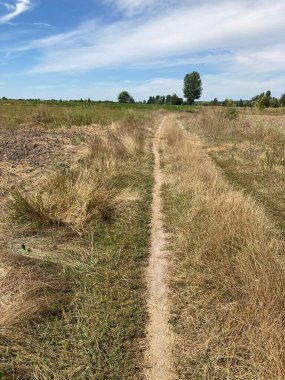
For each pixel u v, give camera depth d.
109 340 3.18
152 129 19.94
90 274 4.15
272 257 3.97
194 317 3.50
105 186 6.88
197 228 5.34
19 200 5.24
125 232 5.33
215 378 2.82
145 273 4.30
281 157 10.17
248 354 2.99
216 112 23.36
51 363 2.87
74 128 17.53
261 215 5.43
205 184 7.43
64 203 5.52
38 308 3.40
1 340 3.02
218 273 4.02
